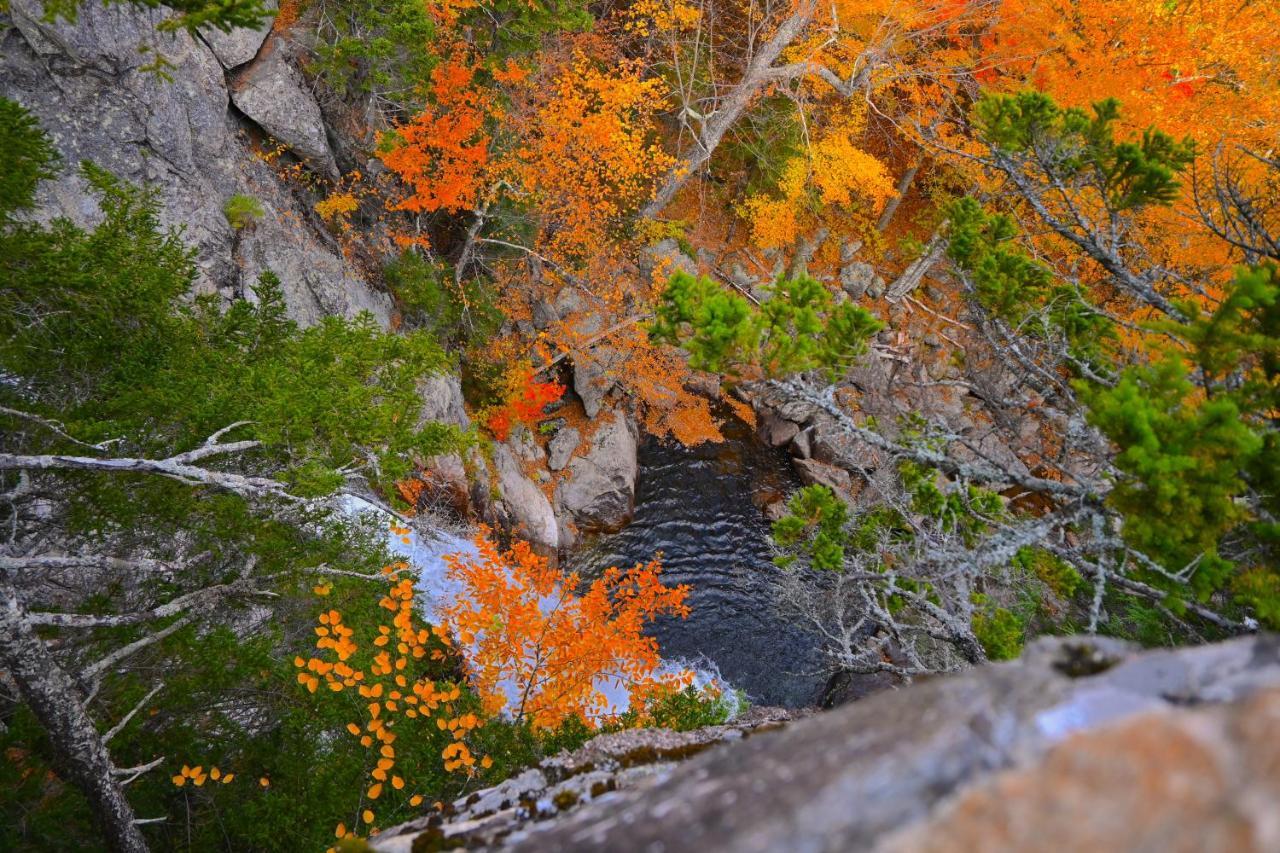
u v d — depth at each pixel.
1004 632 5.32
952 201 5.74
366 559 7.67
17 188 5.11
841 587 6.01
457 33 13.16
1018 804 0.94
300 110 12.85
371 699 6.59
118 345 6.05
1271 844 0.77
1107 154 5.16
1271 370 3.34
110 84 10.45
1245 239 5.20
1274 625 3.09
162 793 5.88
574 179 14.78
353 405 6.20
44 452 5.36
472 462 15.00
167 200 11.05
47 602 6.05
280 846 5.65
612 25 17.55
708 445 19.39
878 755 1.21
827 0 16.19
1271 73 11.22
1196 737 0.94
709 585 16.25
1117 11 11.98
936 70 16.77
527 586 9.67
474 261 16.61
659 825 1.34
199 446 5.98
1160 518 3.10
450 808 2.59
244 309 7.36
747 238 21.52
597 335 17.73
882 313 20.97
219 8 4.04
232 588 6.07
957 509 5.50
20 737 5.07
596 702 8.48
